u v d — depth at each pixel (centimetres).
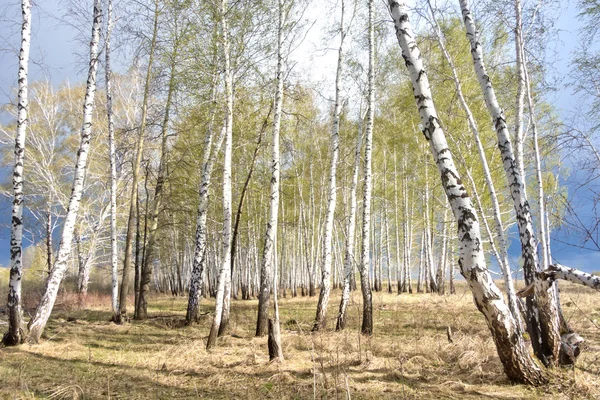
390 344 838
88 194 2325
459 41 1166
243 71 1055
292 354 807
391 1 562
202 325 1278
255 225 2566
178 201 1703
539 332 643
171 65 1127
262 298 1053
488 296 551
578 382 556
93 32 1028
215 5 995
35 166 2150
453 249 2103
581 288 1773
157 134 1520
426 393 563
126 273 1365
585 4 820
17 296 934
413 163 2084
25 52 971
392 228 3008
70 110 2158
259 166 1806
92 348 924
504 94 1045
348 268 1152
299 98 1242
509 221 1480
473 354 703
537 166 795
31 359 805
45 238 2250
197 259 1341
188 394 588
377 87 1366
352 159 2091
